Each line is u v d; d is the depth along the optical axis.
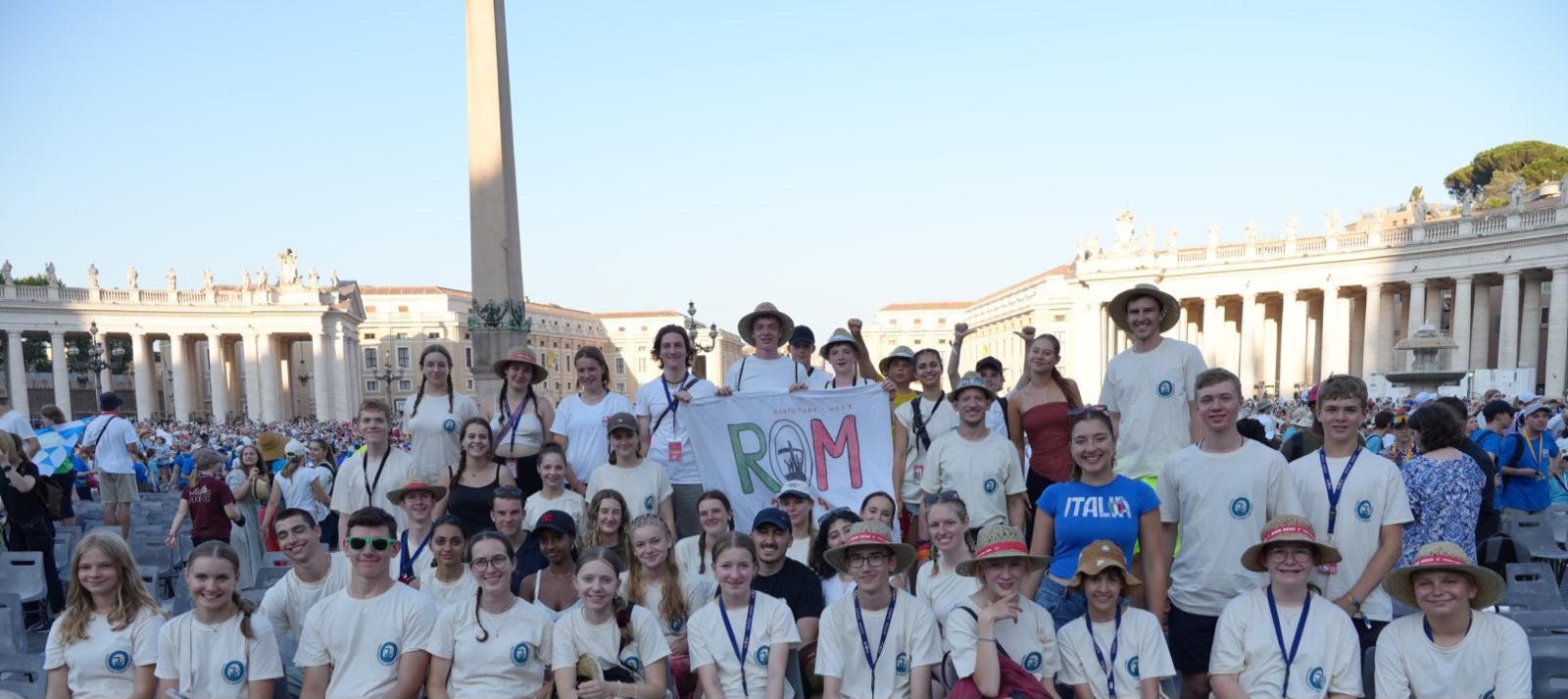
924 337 132.75
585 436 8.63
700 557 7.25
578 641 5.82
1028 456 9.85
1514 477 10.28
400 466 8.23
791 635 5.92
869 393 8.71
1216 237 66.06
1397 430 12.00
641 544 6.49
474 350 13.80
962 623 5.53
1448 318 63.91
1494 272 49.12
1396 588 5.25
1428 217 71.19
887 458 8.63
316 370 78.81
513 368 8.80
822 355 9.12
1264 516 5.76
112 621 5.71
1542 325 57.69
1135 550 6.73
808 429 8.65
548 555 6.79
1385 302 58.19
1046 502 6.25
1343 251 57.41
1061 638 5.70
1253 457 5.79
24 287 67.81
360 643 5.75
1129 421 7.12
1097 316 72.06
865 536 5.64
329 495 11.79
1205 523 5.83
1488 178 83.06
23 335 74.44
